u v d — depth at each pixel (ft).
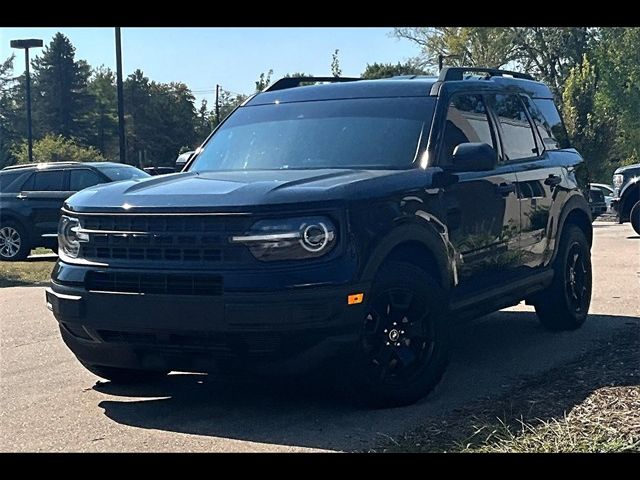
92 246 18.06
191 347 17.06
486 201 21.49
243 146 22.26
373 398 17.94
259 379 17.47
